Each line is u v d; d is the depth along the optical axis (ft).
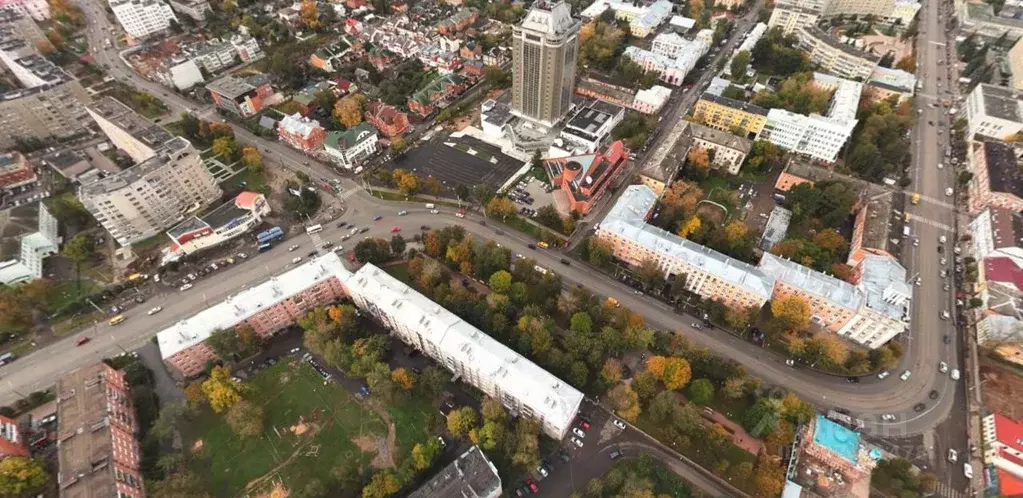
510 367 613.52
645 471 566.77
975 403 641.40
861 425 623.77
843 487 564.71
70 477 528.63
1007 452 567.18
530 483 574.56
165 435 616.39
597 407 647.56
